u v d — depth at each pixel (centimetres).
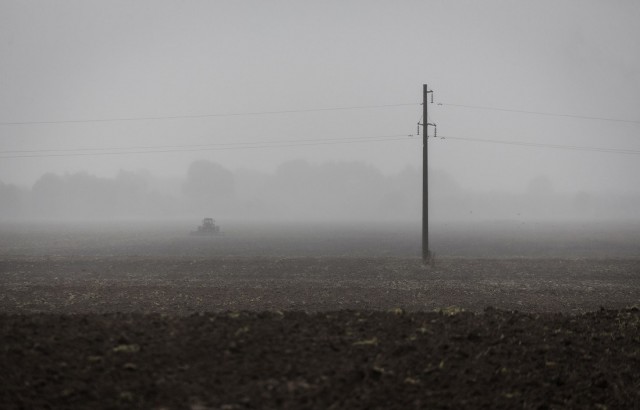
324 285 10856
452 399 3878
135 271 13325
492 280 11769
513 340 4891
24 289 10175
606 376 4541
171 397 3562
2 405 3422
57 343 4222
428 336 4791
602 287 10925
